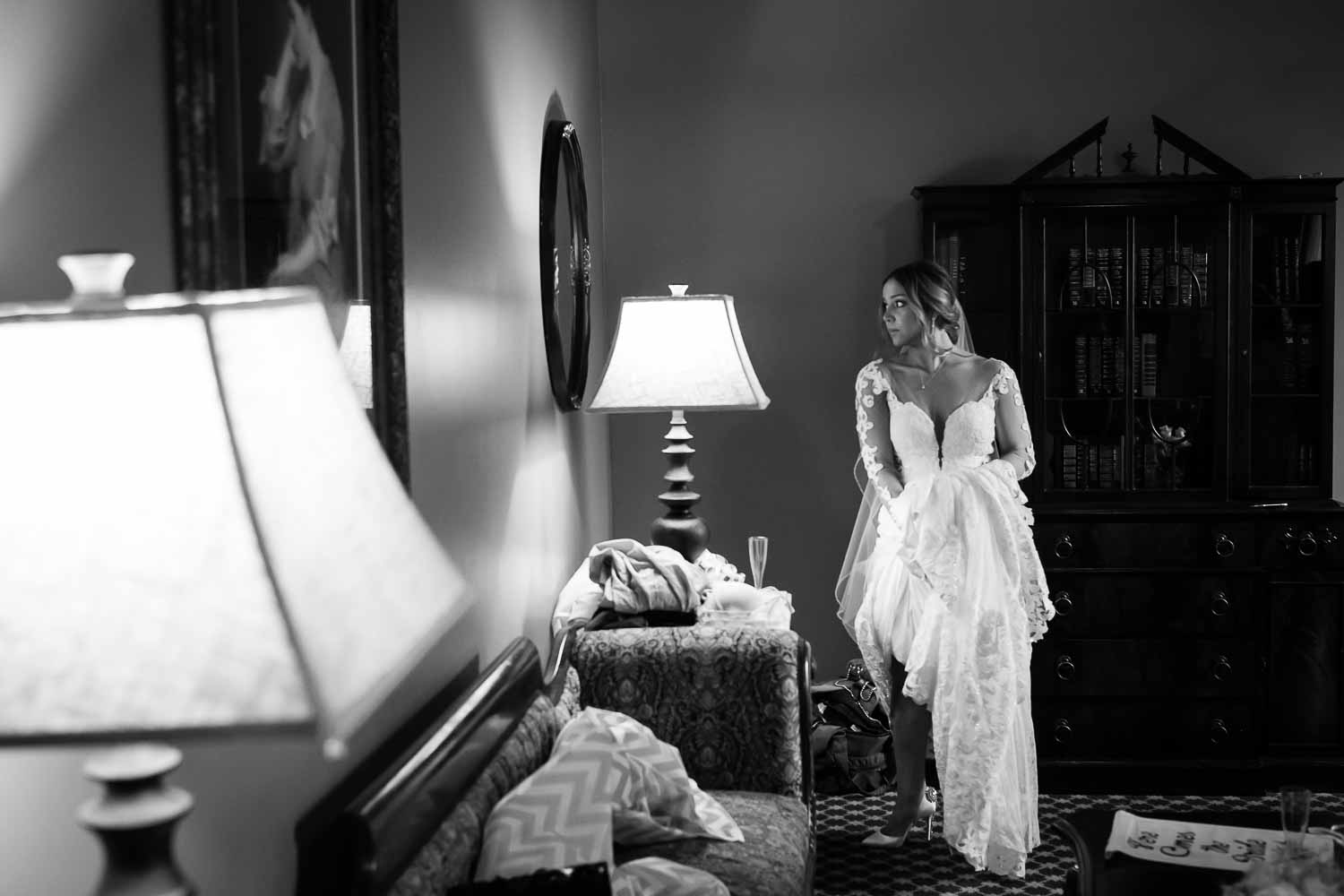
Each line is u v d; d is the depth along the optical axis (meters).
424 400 2.52
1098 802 4.70
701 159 5.40
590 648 3.38
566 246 4.26
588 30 5.06
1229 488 4.95
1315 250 4.92
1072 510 4.81
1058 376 5.00
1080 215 4.95
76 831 1.23
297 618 0.80
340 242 2.05
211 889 1.51
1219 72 5.26
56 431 0.82
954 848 3.95
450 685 2.65
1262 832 2.70
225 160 1.59
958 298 5.05
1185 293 4.95
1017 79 5.30
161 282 1.48
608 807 2.37
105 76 1.35
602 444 5.23
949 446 4.11
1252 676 4.77
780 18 5.36
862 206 5.36
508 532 3.26
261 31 1.72
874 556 4.33
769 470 5.46
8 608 0.78
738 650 3.37
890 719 4.36
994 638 3.95
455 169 2.82
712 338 4.10
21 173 1.19
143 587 0.79
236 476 0.82
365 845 1.79
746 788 3.34
